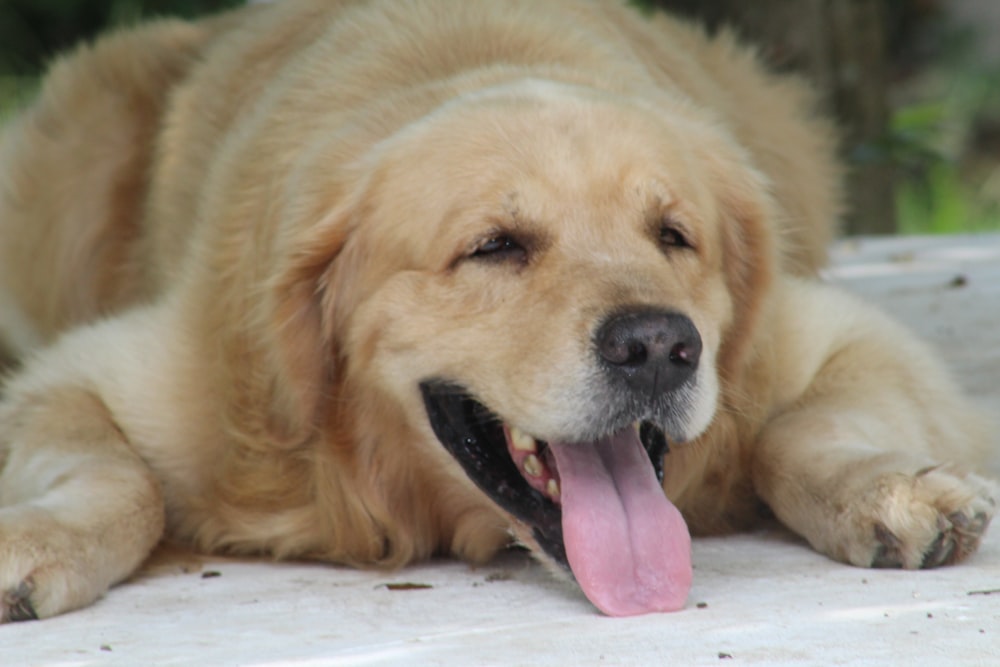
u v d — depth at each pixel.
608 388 6.81
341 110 8.72
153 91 11.78
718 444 8.36
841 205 13.81
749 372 8.59
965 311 14.94
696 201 8.00
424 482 8.12
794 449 8.12
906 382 9.25
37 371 9.18
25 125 12.57
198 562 8.20
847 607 6.30
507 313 7.30
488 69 8.72
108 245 11.66
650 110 8.40
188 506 8.50
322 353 8.05
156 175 11.05
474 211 7.47
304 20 10.23
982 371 12.21
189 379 8.48
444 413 7.71
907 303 15.52
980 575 6.89
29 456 8.22
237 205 8.70
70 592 6.80
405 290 7.66
